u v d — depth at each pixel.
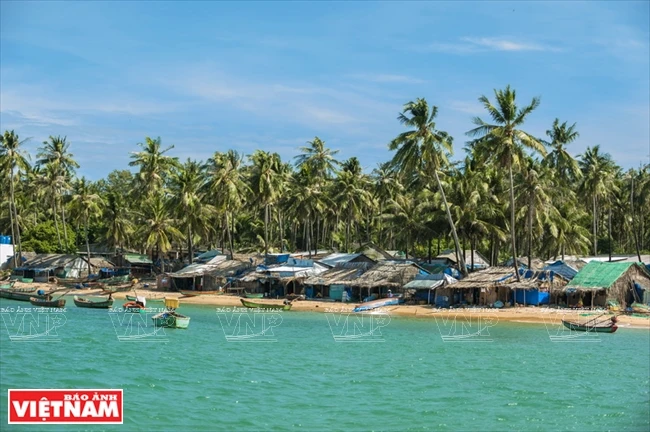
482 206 87.75
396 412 32.06
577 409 32.81
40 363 42.81
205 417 30.86
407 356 47.47
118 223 119.69
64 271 120.19
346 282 87.19
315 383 38.06
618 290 72.38
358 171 120.75
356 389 36.69
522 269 78.19
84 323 65.12
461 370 42.25
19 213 137.12
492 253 92.06
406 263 86.62
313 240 139.00
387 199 112.31
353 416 31.30
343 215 124.56
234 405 32.94
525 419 31.06
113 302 87.06
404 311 75.94
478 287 76.12
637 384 38.44
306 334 59.12
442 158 78.62
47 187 118.50
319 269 94.25
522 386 37.69
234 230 137.00
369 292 85.75
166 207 109.56
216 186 104.00
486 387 37.38
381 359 46.16
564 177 101.94
